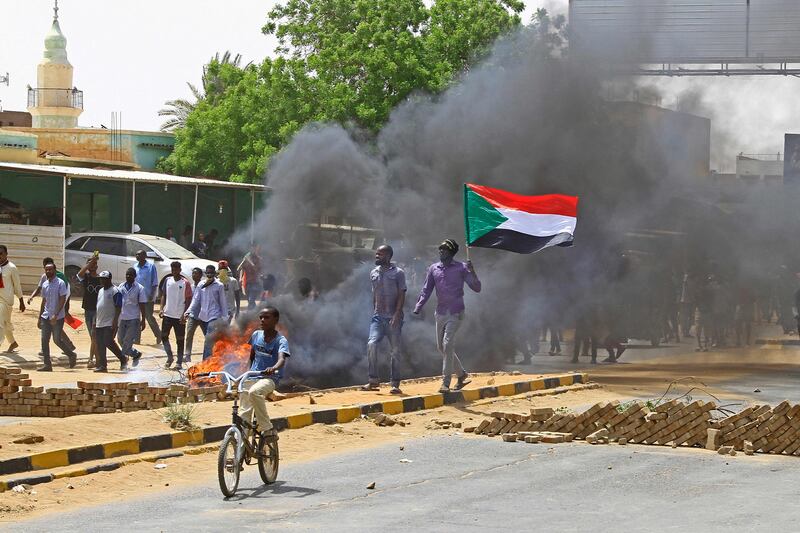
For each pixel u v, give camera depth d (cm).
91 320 2942
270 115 5747
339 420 2012
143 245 4544
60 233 4497
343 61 5478
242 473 1566
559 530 1186
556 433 1869
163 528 1205
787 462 1658
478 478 1520
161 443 1712
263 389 1438
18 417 2077
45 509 1332
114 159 6931
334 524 1220
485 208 2566
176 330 2869
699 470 1585
